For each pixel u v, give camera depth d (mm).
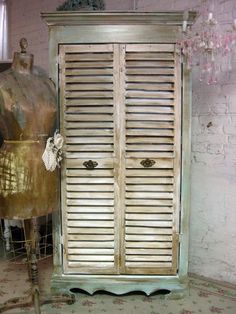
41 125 1801
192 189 2480
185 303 2113
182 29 1957
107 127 2035
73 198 2098
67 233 2125
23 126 1737
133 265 2135
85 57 1998
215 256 2424
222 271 2400
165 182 2066
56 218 2121
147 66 1996
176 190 2076
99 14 1924
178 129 2035
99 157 2059
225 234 2371
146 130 2039
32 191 1749
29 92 1759
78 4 2229
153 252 2123
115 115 2025
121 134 2037
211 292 2248
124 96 2008
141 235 2109
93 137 2049
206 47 1897
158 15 1919
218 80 2297
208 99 2361
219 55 2172
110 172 2066
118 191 2078
